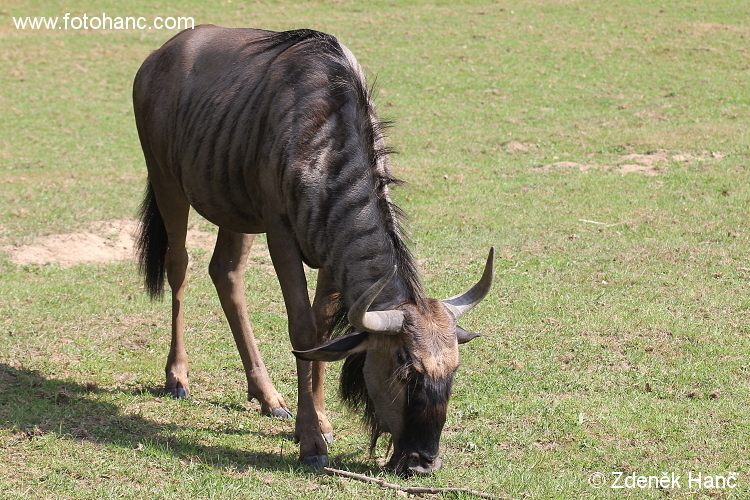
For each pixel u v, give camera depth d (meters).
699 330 24.27
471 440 18.28
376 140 16.91
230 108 18.73
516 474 16.66
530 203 37.31
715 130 48.28
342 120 17.06
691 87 57.53
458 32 71.25
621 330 24.41
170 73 20.92
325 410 19.81
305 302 17.45
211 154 18.97
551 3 78.81
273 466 16.89
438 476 16.34
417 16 76.06
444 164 43.72
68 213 36.41
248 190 18.42
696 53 64.25
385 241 16.05
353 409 16.75
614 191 38.72
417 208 36.78
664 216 35.16
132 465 16.50
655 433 18.66
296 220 17.09
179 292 21.34
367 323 14.63
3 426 18.11
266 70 18.56
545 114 53.19
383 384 15.35
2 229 34.03
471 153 45.97
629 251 31.28
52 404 19.56
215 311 26.52
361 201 16.41
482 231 33.94
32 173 43.34
